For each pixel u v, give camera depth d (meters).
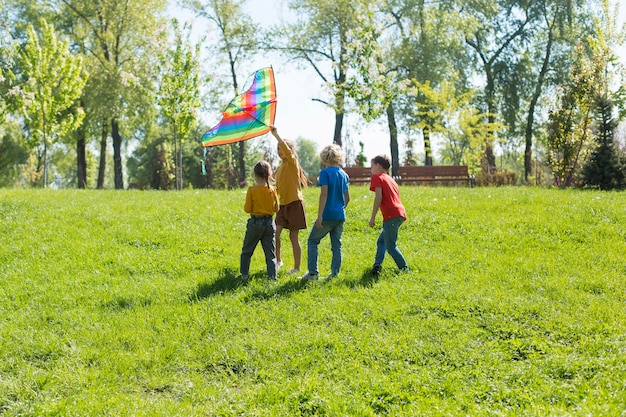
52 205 12.45
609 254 9.14
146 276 8.48
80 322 6.57
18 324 6.56
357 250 9.78
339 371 5.30
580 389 4.70
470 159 33.88
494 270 8.35
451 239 10.42
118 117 34.22
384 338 5.95
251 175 45.31
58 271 8.56
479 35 39.81
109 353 5.76
